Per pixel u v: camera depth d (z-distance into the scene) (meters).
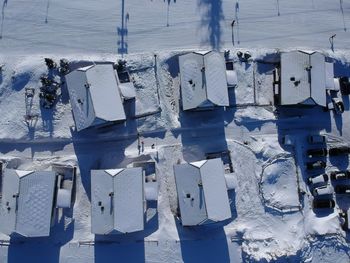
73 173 40.16
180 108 41.72
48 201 37.84
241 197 41.50
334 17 44.62
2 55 40.88
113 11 42.25
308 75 40.69
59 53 41.50
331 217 42.41
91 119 38.12
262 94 43.06
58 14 41.72
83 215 40.16
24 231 37.31
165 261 40.19
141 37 42.38
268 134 42.66
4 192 37.94
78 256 39.75
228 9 43.44
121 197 37.81
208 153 41.59
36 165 40.28
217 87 39.53
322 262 41.69
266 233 41.25
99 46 41.88
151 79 41.78
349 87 43.47
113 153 40.97
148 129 41.38
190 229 40.84
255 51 43.09
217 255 40.72
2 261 39.34
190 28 42.91
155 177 40.53
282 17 43.97
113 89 38.94
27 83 40.84
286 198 41.88
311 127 43.28
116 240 40.06
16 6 41.28
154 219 40.44
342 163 43.34
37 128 40.50
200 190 38.28
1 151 40.31
